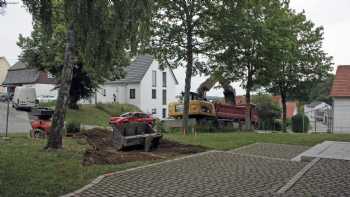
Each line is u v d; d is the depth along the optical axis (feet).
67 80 46.93
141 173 37.76
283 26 101.55
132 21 44.34
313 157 45.14
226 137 71.31
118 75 156.04
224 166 41.68
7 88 240.12
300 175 36.52
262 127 172.96
